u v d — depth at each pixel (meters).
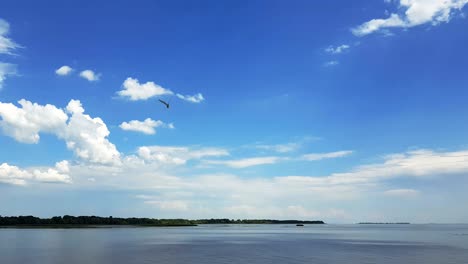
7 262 72.19
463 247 106.56
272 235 198.62
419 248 102.50
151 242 129.88
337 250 96.38
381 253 88.12
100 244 119.25
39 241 133.38
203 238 159.38
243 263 69.25
